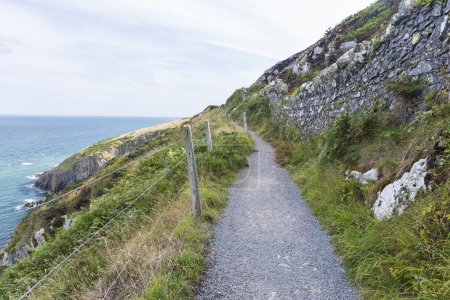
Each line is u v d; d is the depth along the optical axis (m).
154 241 5.22
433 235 3.50
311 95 13.04
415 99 6.29
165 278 3.97
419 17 6.46
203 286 4.14
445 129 4.29
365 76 8.55
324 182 7.33
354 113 8.47
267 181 9.62
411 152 4.99
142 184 8.78
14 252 15.25
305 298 3.84
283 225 6.21
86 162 41.34
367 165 6.25
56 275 5.40
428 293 3.01
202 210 6.42
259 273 4.47
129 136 48.78
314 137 11.62
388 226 4.25
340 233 5.25
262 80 33.94
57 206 16.66
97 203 8.53
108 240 6.07
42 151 103.56
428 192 4.05
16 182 53.84
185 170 9.07
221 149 11.37
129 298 3.86
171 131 28.39
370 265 3.88
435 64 5.86
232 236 5.76
